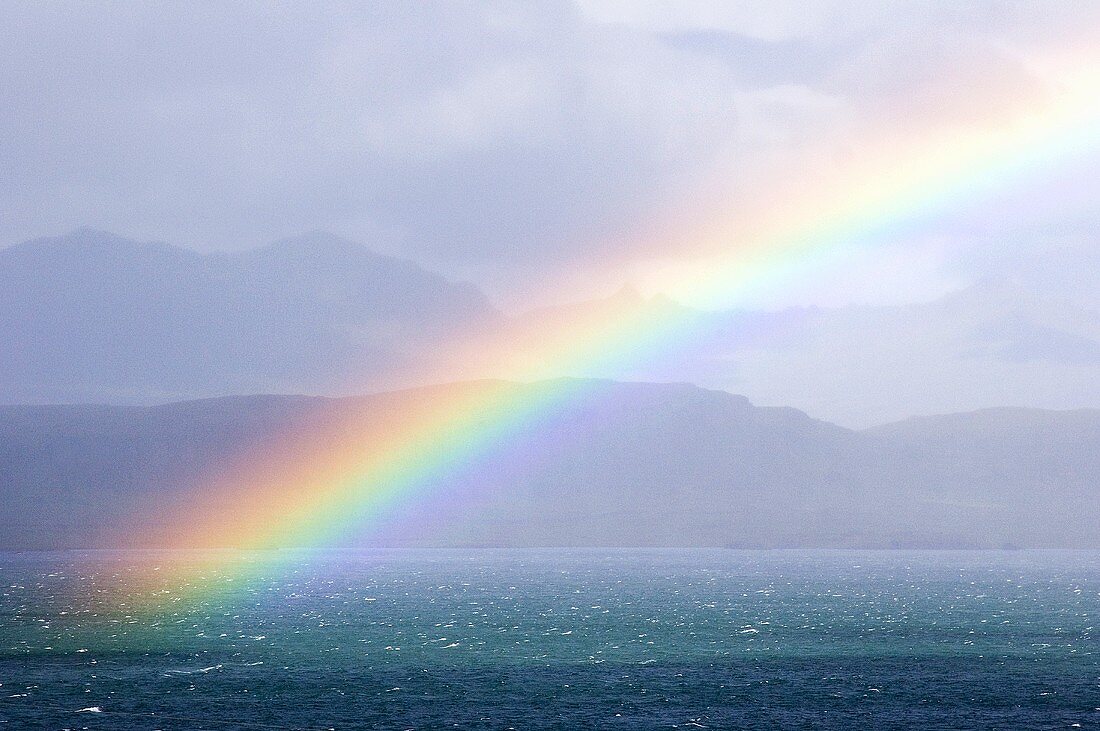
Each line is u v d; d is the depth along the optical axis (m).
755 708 170.75
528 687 187.25
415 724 159.75
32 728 155.88
